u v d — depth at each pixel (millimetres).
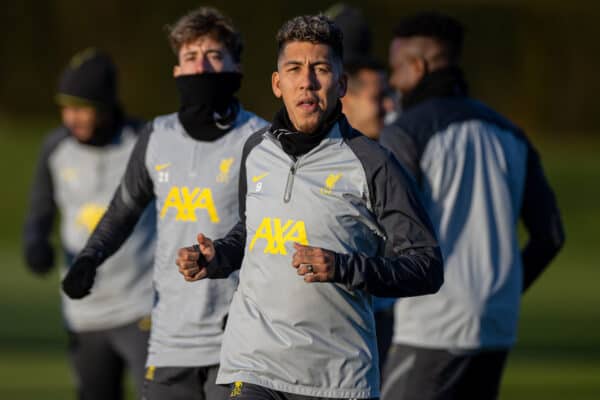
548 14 153875
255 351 16750
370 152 16578
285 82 16469
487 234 21234
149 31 146000
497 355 21578
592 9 154125
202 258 16984
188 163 19750
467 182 21234
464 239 21203
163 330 19828
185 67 20000
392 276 15805
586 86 154750
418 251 16375
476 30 153000
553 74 154375
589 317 51219
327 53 16375
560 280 64375
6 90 144375
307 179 16656
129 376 40000
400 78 22359
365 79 26094
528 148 22109
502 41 153875
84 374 26766
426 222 16516
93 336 26453
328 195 16562
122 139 27797
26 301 54469
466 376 21469
